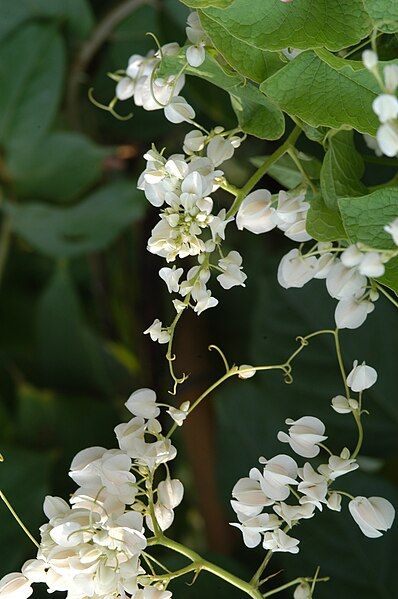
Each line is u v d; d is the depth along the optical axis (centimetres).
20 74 84
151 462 63
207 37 63
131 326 93
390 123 55
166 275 62
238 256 62
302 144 71
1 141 86
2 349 97
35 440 90
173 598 75
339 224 61
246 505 62
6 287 99
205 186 61
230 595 75
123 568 61
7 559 83
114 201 87
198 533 98
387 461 85
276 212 61
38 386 95
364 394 79
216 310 91
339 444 79
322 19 60
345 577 76
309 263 62
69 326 93
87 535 61
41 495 84
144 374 91
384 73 57
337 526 76
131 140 89
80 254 92
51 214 88
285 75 60
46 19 84
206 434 89
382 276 60
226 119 75
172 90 64
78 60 86
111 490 62
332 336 80
